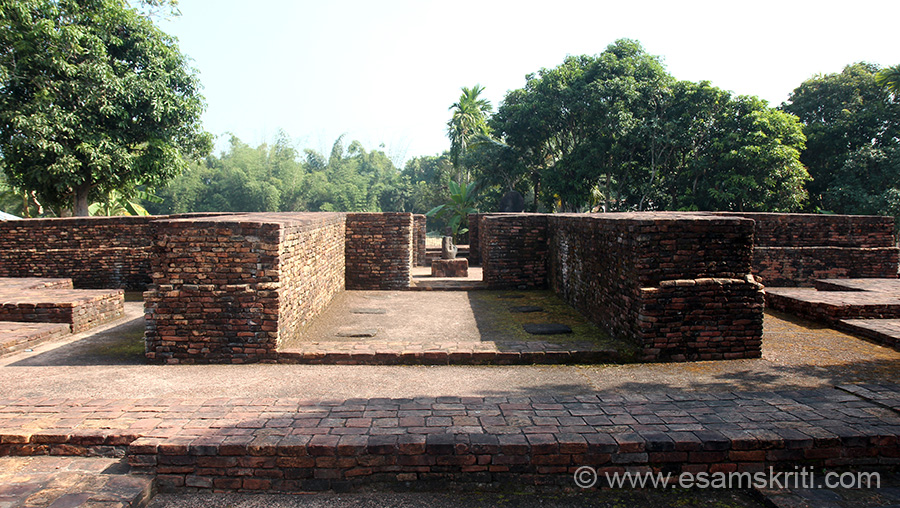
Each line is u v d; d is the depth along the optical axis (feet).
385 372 20.12
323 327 26.68
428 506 12.32
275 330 21.15
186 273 21.16
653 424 13.91
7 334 23.80
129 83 50.11
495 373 19.92
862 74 89.56
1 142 48.65
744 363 20.67
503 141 95.81
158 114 51.96
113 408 15.25
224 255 21.07
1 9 44.78
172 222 20.90
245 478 12.83
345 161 209.97
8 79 45.83
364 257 39.09
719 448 12.85
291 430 13.53
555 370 20.21
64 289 32.12
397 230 38.93
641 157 86.53
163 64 53.93
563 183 83.82
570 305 32.60
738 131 73.00
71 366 20.90
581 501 12.55
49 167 47.47
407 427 13.70
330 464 12.75
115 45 51.75
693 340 21.16
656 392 17.31
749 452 12.91
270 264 21.17
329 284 33.09
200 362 21.30
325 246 31.50
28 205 65.77
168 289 21.11
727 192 71.72
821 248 39.24
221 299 21.07
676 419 14.26
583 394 17.19
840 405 15.29
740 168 72.64
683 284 20.86
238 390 18.06
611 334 24.72
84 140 48.49
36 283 33.58
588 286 28.68
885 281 34.53
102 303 29.27
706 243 21.21
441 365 21.06
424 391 17.88
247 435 13.23
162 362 21.40
